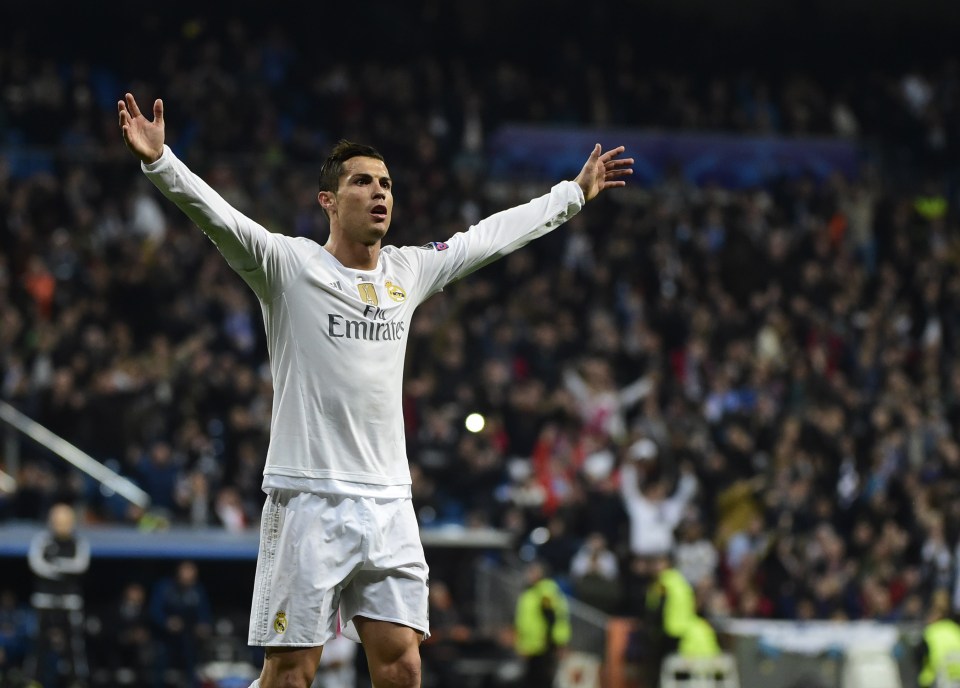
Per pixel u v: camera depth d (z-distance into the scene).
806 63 53.16
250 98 40.91
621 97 46.81
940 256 42.78
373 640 9.47
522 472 30.81
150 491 28.33
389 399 9.56
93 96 43.62
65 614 23.94
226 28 45.88
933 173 47.44
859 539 31.33
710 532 31.27
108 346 30.78
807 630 27.81
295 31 47.12
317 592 9.20
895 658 27.84
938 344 38.59
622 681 27.19
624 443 32.12
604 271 37.69
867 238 43.19
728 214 41.97
